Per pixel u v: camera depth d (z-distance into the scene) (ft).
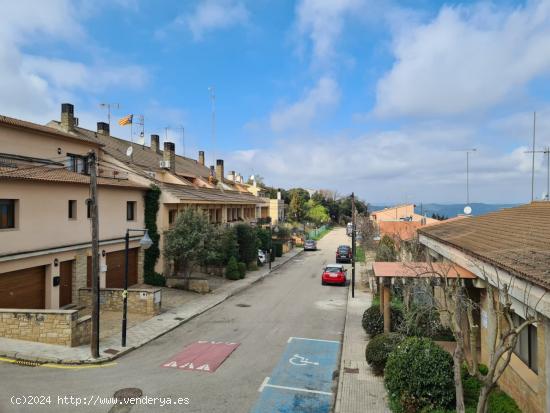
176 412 31.04
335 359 44.09
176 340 50.16
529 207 53.67
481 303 37.68
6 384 34.47
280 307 69.92
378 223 167.02
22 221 52.06
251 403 33.12
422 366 29.99
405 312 44.09
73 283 61.72
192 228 78.54
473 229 50.39
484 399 20.76
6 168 54.85
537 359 27.68
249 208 158.51
